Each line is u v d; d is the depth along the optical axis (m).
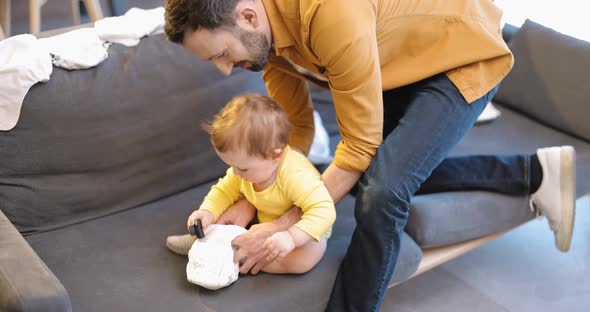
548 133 2.06
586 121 1.98
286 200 1.41
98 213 1.62
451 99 1.41
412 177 1.36
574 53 2.03
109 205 1.63
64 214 1.57
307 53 1.28
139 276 1.40
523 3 2.55
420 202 1.64
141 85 1.64
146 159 1.66
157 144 1.67
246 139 1.29
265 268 1.41
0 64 1.45
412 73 1.41
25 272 1.11
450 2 1.38
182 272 1.42
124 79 1.61
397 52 1.41
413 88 1.50
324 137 1.91
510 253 2.05
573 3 2.40
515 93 2.17
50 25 3.38
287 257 1.39
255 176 1.36
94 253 1.48
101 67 1.59
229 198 1.50
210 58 1.24
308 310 1.40
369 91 1.25
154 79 1.65
